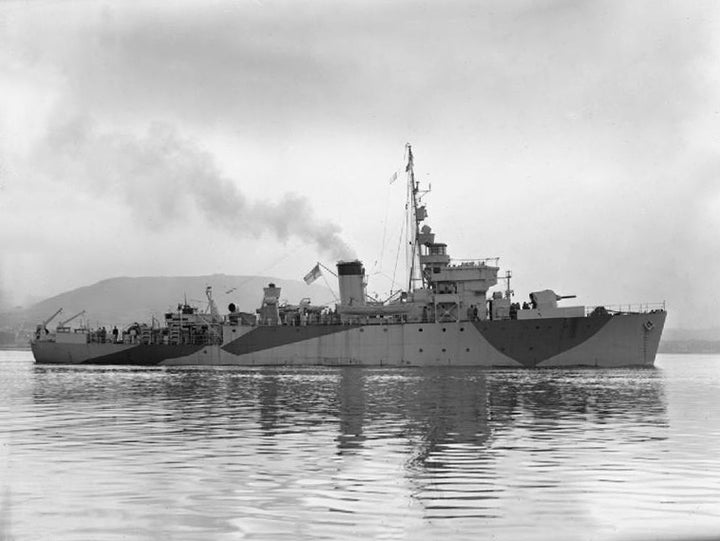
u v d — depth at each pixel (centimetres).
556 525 2136
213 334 11875
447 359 10494
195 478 2689
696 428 4034
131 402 5628
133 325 12725
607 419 4447
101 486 2577
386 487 2548
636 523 2158
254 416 4631
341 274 11338
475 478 2688
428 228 11094
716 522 2169
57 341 12631
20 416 4700
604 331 10050
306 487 2553
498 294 10738
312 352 11131
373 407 5131
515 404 5331
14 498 2409
